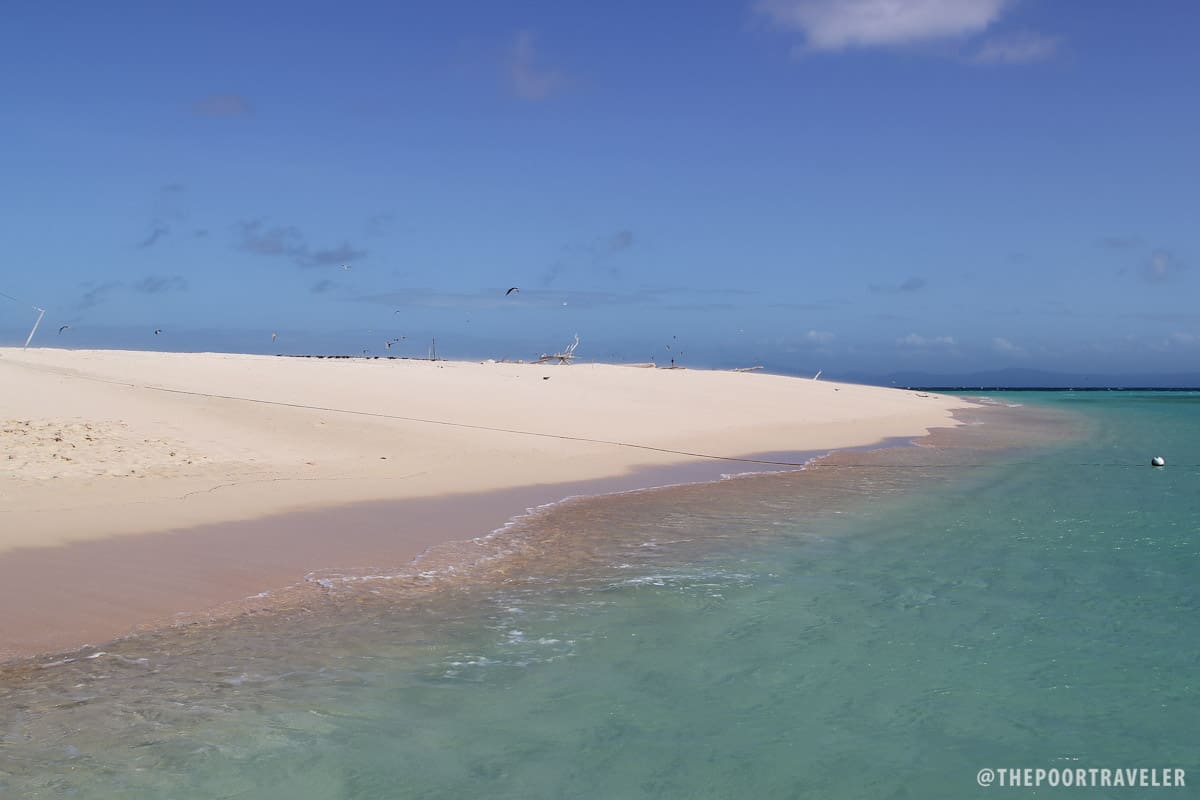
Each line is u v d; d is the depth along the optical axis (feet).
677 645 30.94
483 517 53.31
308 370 115.65
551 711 25.30
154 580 36.11
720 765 22.45
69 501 46.83
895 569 42.16
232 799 19.97
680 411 118.83
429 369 136.36
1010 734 24.54
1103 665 29.63
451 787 20.97
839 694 26.96
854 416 142.20
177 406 78.59
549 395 117.70
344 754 22.35
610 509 57.62
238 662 28.25
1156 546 47.70
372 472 63.77
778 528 52.03
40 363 101.14
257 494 53.31
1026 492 67.82
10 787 19.98
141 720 23.73
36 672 26.78
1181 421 176.45
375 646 30.17
